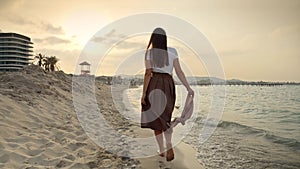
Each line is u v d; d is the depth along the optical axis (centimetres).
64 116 578
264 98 1828
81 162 307
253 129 695
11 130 381
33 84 829
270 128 747
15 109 492
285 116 1066
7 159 288
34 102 610
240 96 1927
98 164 309
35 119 479
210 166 338
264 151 446
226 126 719
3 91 630
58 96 826
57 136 409
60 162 302
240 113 1123
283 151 457
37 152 324
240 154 411
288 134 644
